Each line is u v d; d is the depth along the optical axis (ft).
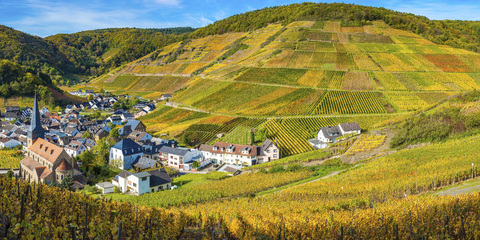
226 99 608.19
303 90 588.50
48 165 295.48
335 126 433.07
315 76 639.35
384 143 357.41
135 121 510.58
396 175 232.73
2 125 506.89
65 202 101.40
